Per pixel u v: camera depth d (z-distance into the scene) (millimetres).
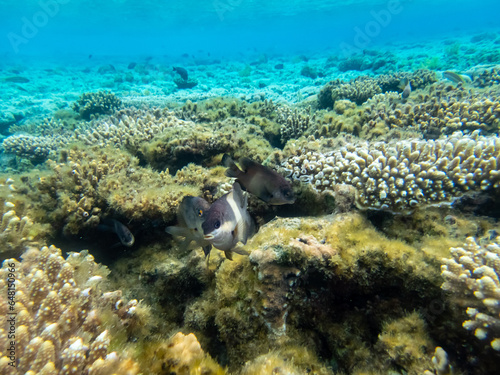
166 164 758
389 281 342
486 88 963
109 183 535
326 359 340
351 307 362
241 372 291
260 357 295
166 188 558
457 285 282
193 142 732
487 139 501
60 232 505
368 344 331
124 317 341
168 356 268
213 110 1157
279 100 1831
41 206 516
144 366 275
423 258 333
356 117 865
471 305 273
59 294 294
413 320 310
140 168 665
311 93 2117
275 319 339
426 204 415
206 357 289
